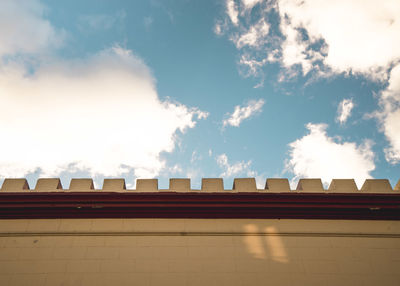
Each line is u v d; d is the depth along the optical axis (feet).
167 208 44.78
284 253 41.22
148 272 39.37
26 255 40.32
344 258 40.98
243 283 38.78
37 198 44.47
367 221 44.65
